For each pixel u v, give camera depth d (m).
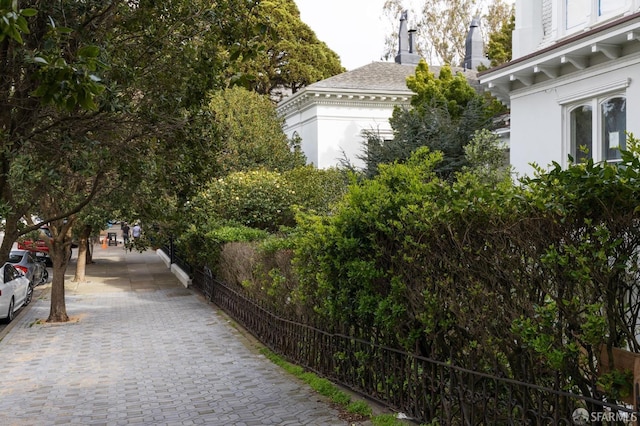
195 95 7.27
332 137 25.56
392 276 6.14
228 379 8.75
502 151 15.01
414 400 5.93
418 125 18.41
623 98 10.09
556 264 4.02
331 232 6.88
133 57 6.96
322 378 8.06
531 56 11.15
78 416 7.23
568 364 4.08
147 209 8.55
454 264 5.10
